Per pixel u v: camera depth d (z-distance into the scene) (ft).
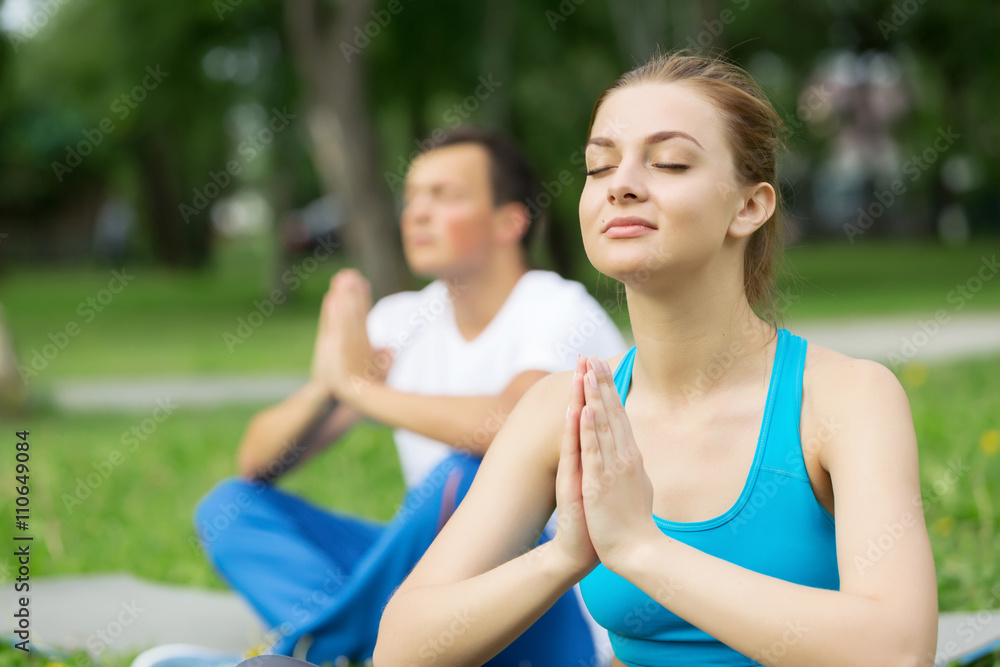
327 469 26.12
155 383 45.60
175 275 125.08
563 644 11.42
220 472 27.17
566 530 6.37
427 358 13.51
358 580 11.57
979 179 120.88
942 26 86.79
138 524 22.24
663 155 6.54
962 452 21.16
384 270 63.57
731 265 6.85
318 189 124.98
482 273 13.04
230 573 13.07
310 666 7.02
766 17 85.51
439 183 12.87
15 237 143.33
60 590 17.38
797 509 6.64
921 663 5.75
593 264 6.87
